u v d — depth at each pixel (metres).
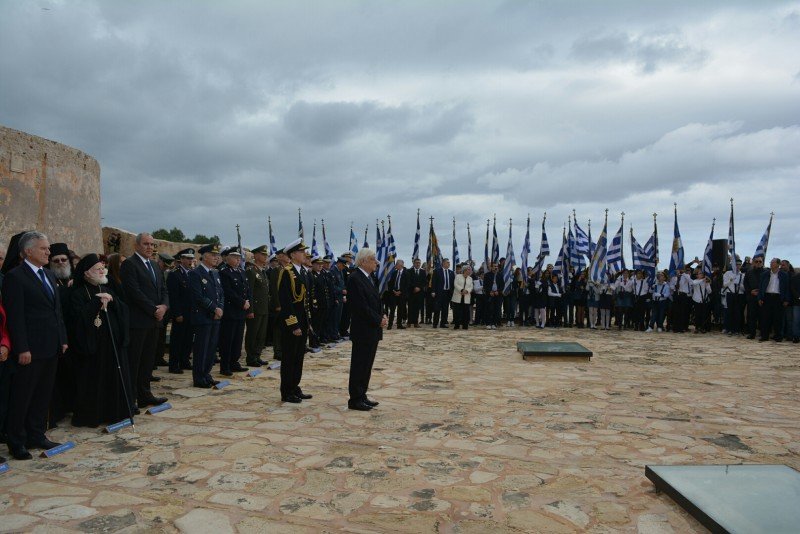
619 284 20.45
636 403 8.13
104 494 4.71
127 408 6.98
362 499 4.64
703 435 6.53
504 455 5.78
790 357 12.95
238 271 10.45
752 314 16.91
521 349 12.73
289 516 4.30
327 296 14.16
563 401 8.23
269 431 6.60
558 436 6.46
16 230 11.09
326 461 5.56
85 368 6.77
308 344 13.63
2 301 5.51
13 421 5.55
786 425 6.99
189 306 10.33
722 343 15.92
